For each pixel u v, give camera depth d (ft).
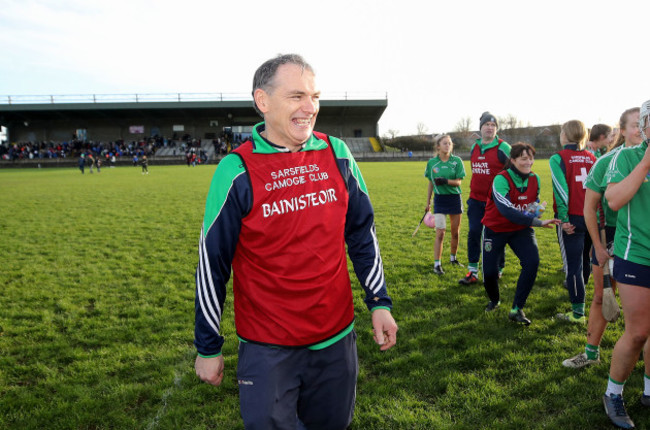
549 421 9.04
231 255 5.89
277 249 5.75
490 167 17.07
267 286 5.81
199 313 5.79
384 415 9.45
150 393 10.44
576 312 13.48
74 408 9.82
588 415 9.14
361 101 169.99
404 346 12.44
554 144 169.68
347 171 6.36
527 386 10.23
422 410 9.52
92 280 19.08
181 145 178.81
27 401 10.14
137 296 17.02
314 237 5.85
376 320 6.24
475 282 17.70
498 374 10.86
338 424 6.51
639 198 8.11
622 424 8.75
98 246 25.57
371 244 6.53
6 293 17.49
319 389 6.24
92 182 73.05
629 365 8.63
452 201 19.03
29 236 28.71
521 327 13.43
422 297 16.29
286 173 5.81
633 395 9.83
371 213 6.57
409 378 10.80
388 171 90.99
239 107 171.12
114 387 10.62
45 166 150.92
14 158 157.69
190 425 9.28
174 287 17.92
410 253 22.81
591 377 10.47
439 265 19.19
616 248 8.65
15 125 183.83
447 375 10.84
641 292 8.16
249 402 5.88
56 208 41.32
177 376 11.07
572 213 13.14
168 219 34.71
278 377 5.84
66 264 21.74
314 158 6.10
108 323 14.44
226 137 182.09
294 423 6.00
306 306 5.84
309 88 5.74
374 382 10.74
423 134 199.41
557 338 12.64
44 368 11.57
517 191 13.19
